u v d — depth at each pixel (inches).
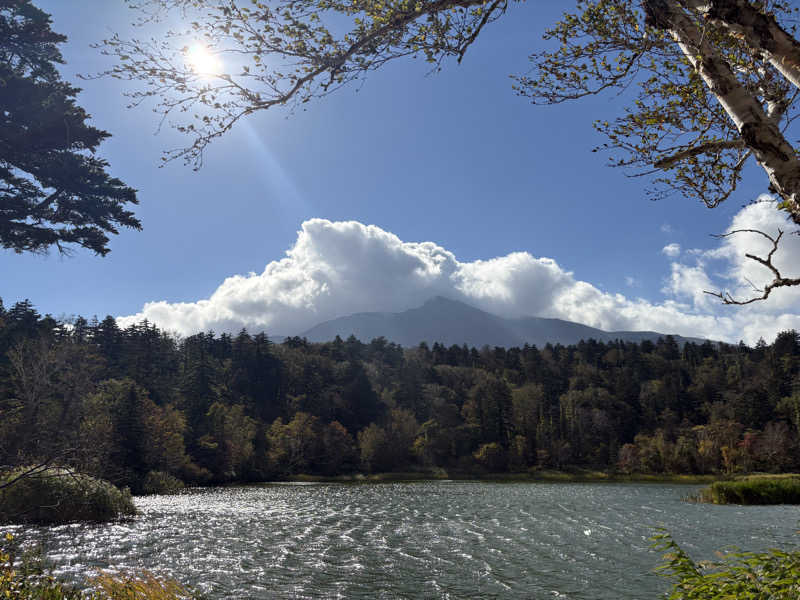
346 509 1726.1
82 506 1158.3
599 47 221.3
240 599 653.3
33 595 343.0
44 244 1365.7
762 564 209.5
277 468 4424.2
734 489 1788.9
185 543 1011.3
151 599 465.1
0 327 3065.9
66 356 1407.5
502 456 5408.5
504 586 721.0
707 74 177.3
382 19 223.3
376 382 7623.0
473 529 1253.7
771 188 197.6
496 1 218.2
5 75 1343.5
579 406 6604.3
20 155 1295.5
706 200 231.3
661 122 218.8
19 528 1011.9
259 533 1168.2
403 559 897.5
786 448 4722.0
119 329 5137.8
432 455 5452.8
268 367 6540.4
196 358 5629.9
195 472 3567.9
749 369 7500.0
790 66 163.2
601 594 674.2
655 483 3941.9
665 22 185.6
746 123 169.6
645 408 6747.1
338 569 821.2
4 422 962.7
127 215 1456.7
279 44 221.1
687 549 925.8
